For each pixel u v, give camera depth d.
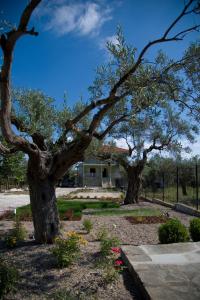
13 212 16.33
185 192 25.75
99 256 7.48
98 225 13.26
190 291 5.16
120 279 6.18
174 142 20.59
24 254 7.90
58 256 6.96
